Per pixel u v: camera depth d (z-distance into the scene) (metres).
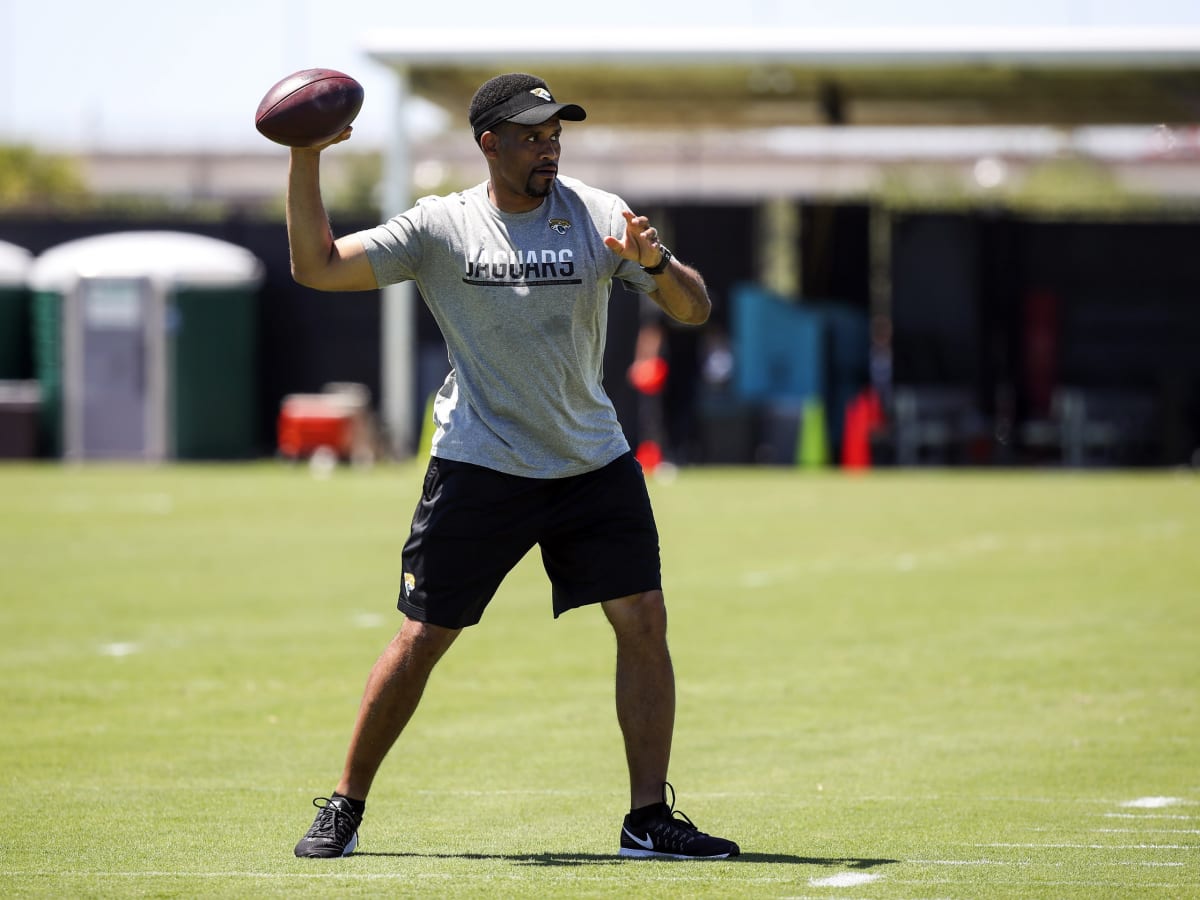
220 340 113.62
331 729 28.84
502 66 112.25
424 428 118.12
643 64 108.94
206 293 112.44
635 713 20.23
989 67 109.25
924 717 30.34
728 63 108.94
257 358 121.06
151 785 24.39
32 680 33.38
